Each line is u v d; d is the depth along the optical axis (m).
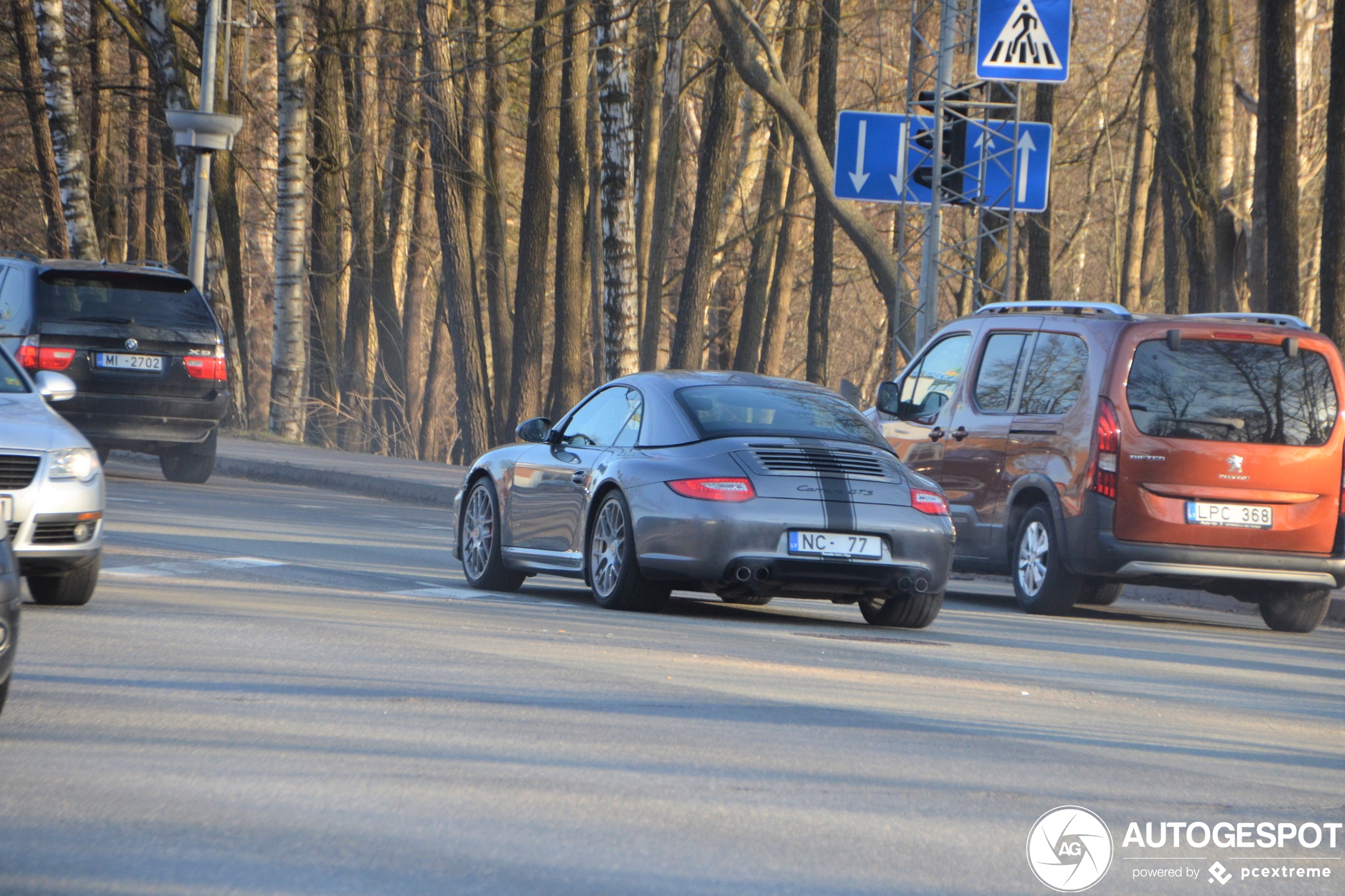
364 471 86.00
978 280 79.56
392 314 153.25
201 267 101.06
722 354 168.38
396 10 143.75
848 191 79.81
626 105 96.75
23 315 69.75
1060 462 47.03
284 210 118.69
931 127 79.44
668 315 179.75
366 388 151.38
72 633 31.44
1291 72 76.31
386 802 19.77
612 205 96.88
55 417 36.03
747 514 37.59
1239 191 122.44
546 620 37.75
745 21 98.00
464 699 26.67
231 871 16.75
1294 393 46.38
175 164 147.38
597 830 18.88
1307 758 26.08
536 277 131.62
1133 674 35.00
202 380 72.81
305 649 31.11
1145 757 25.23
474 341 136.38
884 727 26.31
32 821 18.38
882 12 132.50
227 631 32.91
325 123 139.75
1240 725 28.92
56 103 119.25
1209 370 46.12
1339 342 73.25
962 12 78.44
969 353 53.16
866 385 199.12
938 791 21.86
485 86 142.75
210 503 67.00
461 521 46.41
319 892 16.16
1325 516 45.97
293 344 118.88
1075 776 23.36
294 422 118.94
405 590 43.03
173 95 120.94
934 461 52.94
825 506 38.12
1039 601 47.44
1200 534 45.41
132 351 71.19
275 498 72.81
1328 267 73.12
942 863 18.31
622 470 39.78
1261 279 91.25
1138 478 45.44
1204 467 45.47
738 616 41.59
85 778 20.42
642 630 36.78
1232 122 115.56
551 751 22.97
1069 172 155.75
